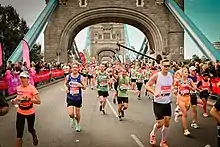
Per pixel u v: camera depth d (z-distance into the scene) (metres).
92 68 29.27
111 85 26.50
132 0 60.56
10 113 14.33
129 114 14.02
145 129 10.62
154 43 61.69
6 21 54.16
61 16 60.53
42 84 32.06
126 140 8.98
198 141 8.91
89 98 20.67
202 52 49.53
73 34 64.94
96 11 60.50
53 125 11.33
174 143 8.65
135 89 25.30
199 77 17.84
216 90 17.91
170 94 7.88
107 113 14.29
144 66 24.11
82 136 9.53
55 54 60.28
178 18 56.22
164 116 7.86
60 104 17.41
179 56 59.69
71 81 10.03
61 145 8.39
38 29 53.81
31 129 7.58
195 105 10.98
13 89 21.06
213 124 11.58
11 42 52.53
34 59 66.25
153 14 60.66
